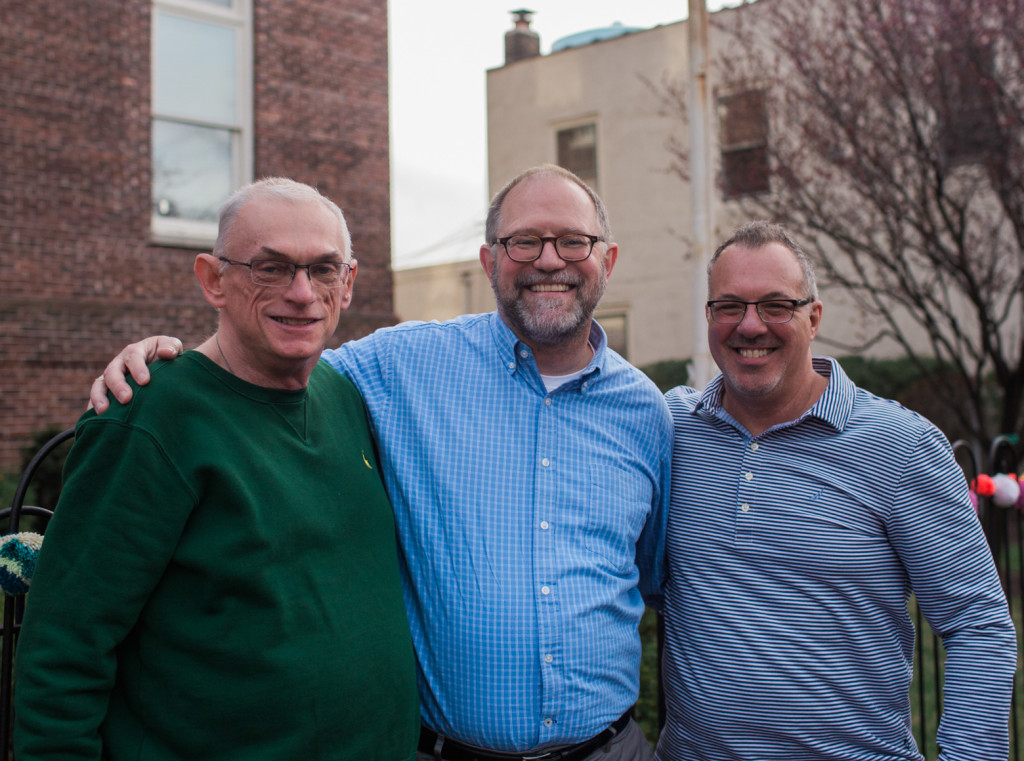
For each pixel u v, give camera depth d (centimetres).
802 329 201
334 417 190
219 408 165
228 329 172
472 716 194
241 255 167
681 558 214
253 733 157
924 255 776
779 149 849
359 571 177
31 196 602
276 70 727
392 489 206
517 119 1370
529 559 199
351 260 183
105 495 153
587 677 199
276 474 166
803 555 197
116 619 153
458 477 203
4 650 200
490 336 221
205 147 701
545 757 197
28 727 147
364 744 169
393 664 176
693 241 538
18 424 589
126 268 646
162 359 167
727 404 214
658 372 1210
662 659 228
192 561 158
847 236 785
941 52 693
